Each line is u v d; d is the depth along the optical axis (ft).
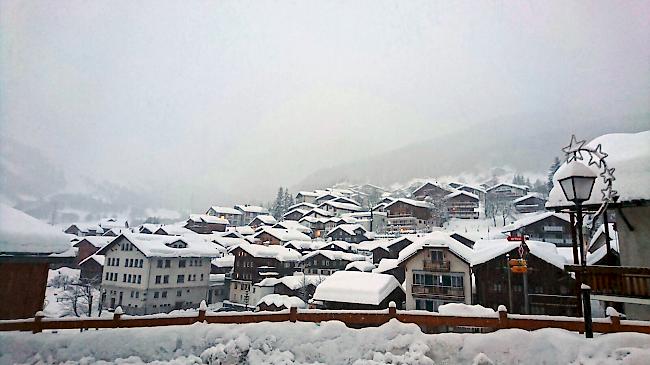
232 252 152.35
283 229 181.88
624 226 41.39
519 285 73.97
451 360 24.64
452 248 81.87
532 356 23.53
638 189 35.91
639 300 33.17
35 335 25.57
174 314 28.63
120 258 115.44
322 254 137.59
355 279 76.28
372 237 182.70
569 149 27.40
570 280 70.69
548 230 124.77
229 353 25.67
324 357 25.75
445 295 81.15
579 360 22.33
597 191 37.83
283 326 27.78
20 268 32.73
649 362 20.92
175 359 25.53
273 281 125.08
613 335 23.25
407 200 194.08
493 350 24.41
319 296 73.46
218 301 132.16
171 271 115.85
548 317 25.80
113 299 112.06
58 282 117.70
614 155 41.45
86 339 25.73
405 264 87.30
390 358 24.90
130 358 25.17
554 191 41.24
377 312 28.60
